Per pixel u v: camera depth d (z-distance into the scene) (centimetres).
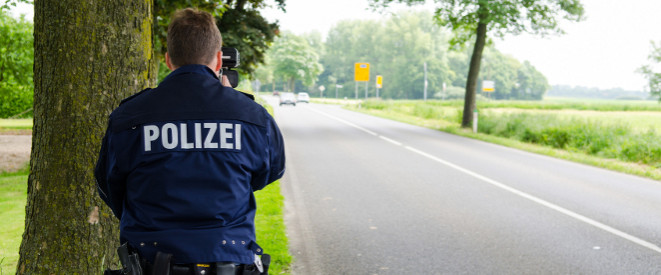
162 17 1126
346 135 1941
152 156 179
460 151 1478
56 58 279
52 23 279
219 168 181
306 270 479
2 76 2377
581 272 489
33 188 288
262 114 196
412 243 576
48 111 282
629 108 5197
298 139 1767
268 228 596
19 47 2294
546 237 606
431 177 1025
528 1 2141
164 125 181
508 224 664
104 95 284
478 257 530
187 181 179
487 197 835
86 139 282
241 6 1812
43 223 284
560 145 1691
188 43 193
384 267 495
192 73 192
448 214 716
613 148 1466
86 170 283
